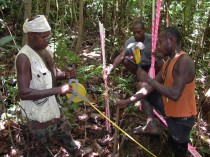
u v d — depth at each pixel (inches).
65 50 184.5
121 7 226.8
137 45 133.0
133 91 186.4
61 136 124.7
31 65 108.1
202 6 213.8
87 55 225.9
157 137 150.6
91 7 279.4
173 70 121.2
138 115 163.9
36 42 109.1
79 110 172.7
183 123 127.2
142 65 181.5
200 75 183.9
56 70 125.6
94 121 167.5
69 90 108.8
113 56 225.3
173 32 121.1
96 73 186.2
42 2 225.0
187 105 125.6
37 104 113.4
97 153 148.0
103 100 171.5
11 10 269.4
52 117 117.6
